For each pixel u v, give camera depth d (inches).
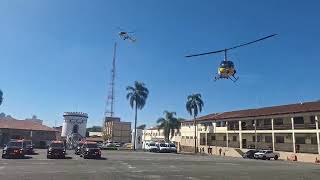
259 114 2861.7
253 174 1080.8
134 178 883.4
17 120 3201.3
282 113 2630.4
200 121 3644.2
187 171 1115.9
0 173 912.3
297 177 1026.7
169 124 3996.1
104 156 1813.5
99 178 858.1
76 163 1301.7
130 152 2465.6
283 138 2625.5
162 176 946.7
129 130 4520.2
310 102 2733.8
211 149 3388.3
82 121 4185.5
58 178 834.2
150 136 5211.6
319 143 2324.1
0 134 2910.9
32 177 840.9
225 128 3267.7
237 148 3068.4
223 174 1053.2
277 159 2468.0
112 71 4488.2
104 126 4640.8
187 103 3486.7
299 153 2453.2
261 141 2829.7
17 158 1504.7
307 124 2434.8
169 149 2711.6
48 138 3073.3
